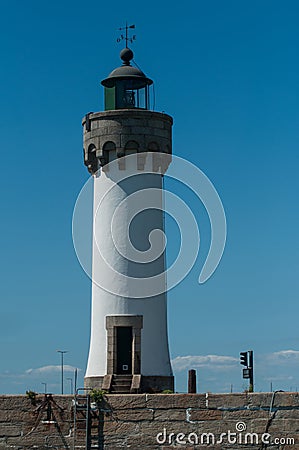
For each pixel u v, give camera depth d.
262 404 51.62
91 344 59.56
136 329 58.62
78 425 52.25
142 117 59.78
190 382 53.47
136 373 58.12
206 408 51.94
